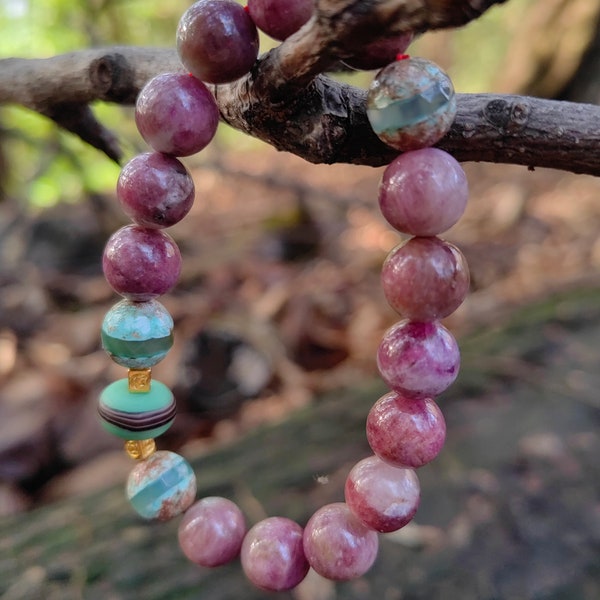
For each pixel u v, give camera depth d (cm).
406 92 7
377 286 32
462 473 17
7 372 26
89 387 25
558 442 18
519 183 46
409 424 9
